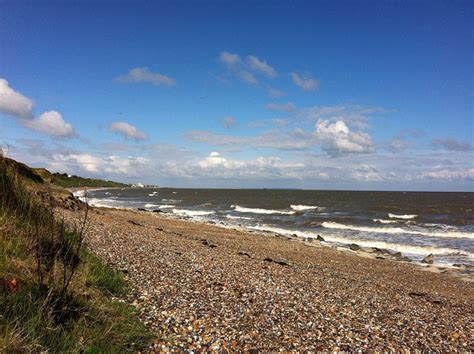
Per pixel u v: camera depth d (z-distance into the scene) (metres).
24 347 4.56
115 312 6.46
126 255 11.74
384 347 7.39
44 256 6.82
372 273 18.98
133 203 76.25
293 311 8.95
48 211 8.35
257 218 51.28
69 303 5.88
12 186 7.98
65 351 4.89
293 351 6.62
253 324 7.65
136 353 5.63
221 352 6.15
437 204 84.44
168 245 16.62
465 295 16.03
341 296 11.49
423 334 8.59
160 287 8.98
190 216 51.25
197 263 12.97
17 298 5.22
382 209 68.88
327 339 7.44
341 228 41.69
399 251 28.89
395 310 10.66
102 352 5.20
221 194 152.25
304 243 29.39
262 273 13.34
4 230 6.71
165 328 6.66
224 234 30.00
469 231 39.44
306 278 13.93
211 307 8.23
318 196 133.25
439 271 22.00
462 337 8.69
